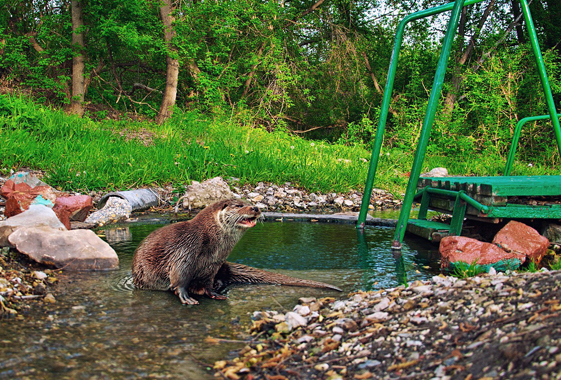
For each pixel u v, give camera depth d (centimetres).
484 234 650
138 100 2197
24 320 357
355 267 534
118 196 859
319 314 370
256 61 2025
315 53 2509
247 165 1177
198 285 453
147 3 1850
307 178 1174
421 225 691
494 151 1958
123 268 515
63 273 487
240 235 464
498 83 2002
